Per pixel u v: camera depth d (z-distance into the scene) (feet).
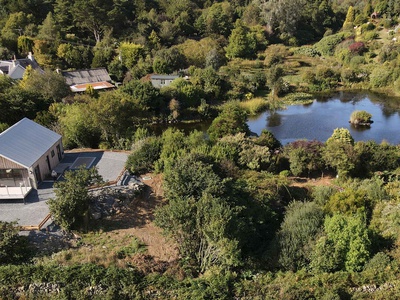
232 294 52.34
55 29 251.80
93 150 113.60
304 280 54.24
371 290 53.06
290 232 64.39
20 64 200.85
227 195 71.46
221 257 58.34
